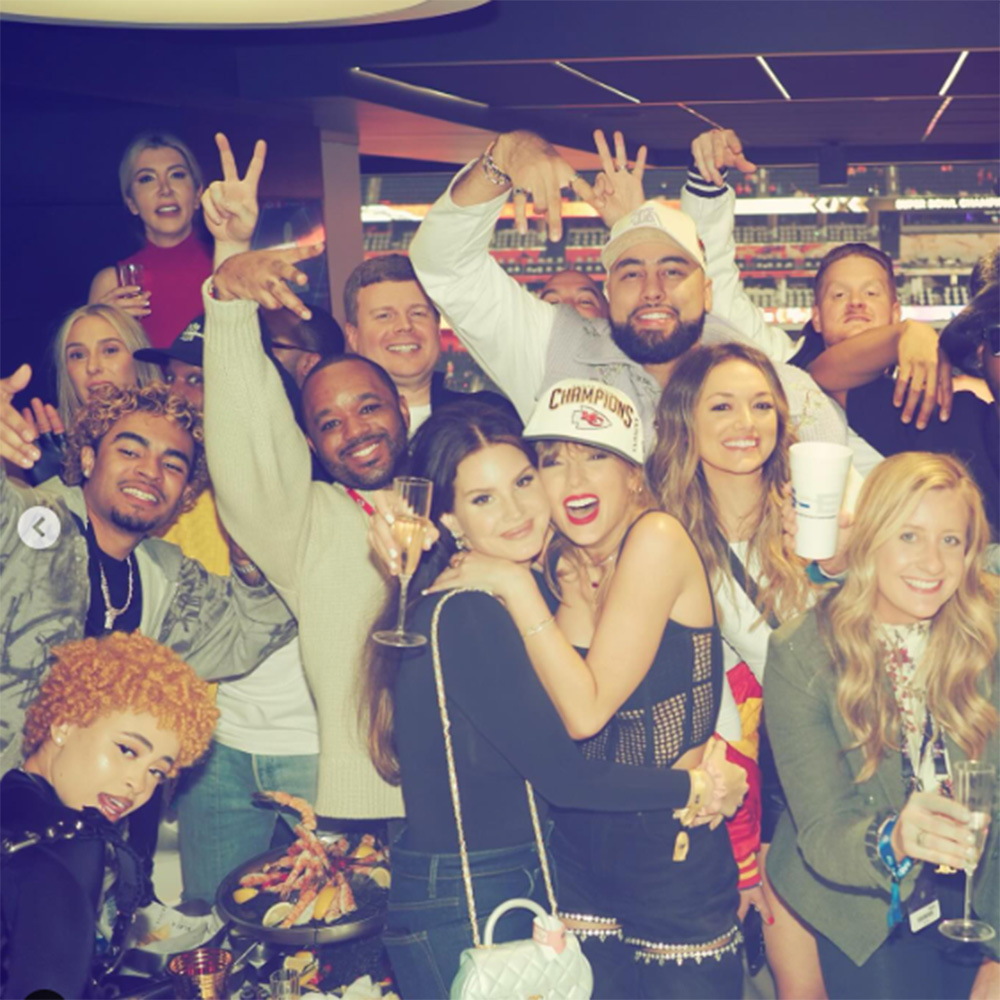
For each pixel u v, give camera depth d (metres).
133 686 2.75
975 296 3.07
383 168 4.77
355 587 3.06
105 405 3.16
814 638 2.88
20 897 2.31
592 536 2.89
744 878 2.91
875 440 3.10
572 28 3.29
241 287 2.88
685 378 3.08
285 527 3.02
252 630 3.15
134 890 2.59
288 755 3.20
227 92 3.43
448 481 2.91
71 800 2.73
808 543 2.87
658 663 2.69
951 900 2.83
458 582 2.66
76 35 3.30
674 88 3.49
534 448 2.93
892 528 2.88
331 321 3.29
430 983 2.47
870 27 3.15
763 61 3.24
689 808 2.59
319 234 3.73
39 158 3.33
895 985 2.77
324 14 2.48
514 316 3.20
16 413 3.31
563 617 2.89
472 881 2.45
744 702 3.00
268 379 2.94
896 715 2.84
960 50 3.12
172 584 3.15
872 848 2.68
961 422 3.05
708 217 3.19
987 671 2.84
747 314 3.20
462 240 3.15
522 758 2.45
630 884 2.64
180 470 3.17
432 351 3.24
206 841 3.23
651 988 2.66
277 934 2.71
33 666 3.13
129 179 3.34
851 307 3.15
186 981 2.75
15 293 3.34
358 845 3.01
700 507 3.01
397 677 2.51
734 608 2.99
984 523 2.89
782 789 2.99
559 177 3.09
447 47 3.34
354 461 3.14
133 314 3.35
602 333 3.18
